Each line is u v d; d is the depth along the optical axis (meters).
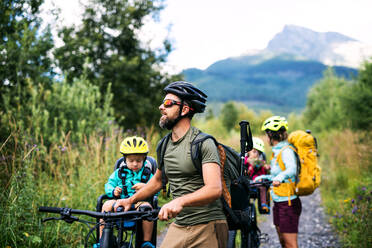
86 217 5.32
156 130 8.98
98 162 6.51
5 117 7.30
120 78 17.53
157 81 19.66
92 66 16.98
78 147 7.86
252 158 5.22
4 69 8.69
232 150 2.89
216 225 2.53
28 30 9.34
